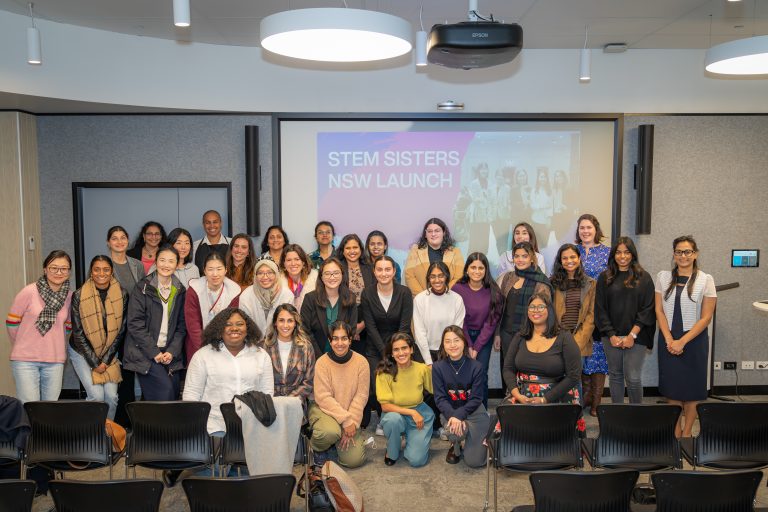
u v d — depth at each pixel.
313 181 6.54
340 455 4.62
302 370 4.40
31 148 6.33
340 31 3.02
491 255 6.61
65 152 6.44
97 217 6.55
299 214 6.56
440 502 4.05
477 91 6.56
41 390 4.73
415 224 6.58
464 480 4.41
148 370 4.78
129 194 6.55
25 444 3.53
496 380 6.60
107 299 4.81
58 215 6.47
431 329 5.21
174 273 5.30
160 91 6.16
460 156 6.56
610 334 5.10
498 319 5.32
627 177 6.61
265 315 4.85
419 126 6.53
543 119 6.51
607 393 6.71
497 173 6.56
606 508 2.68
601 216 6.62
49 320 4.62
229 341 4.06
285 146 6.52
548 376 4.40
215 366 4.07
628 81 6.56
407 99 6.54
